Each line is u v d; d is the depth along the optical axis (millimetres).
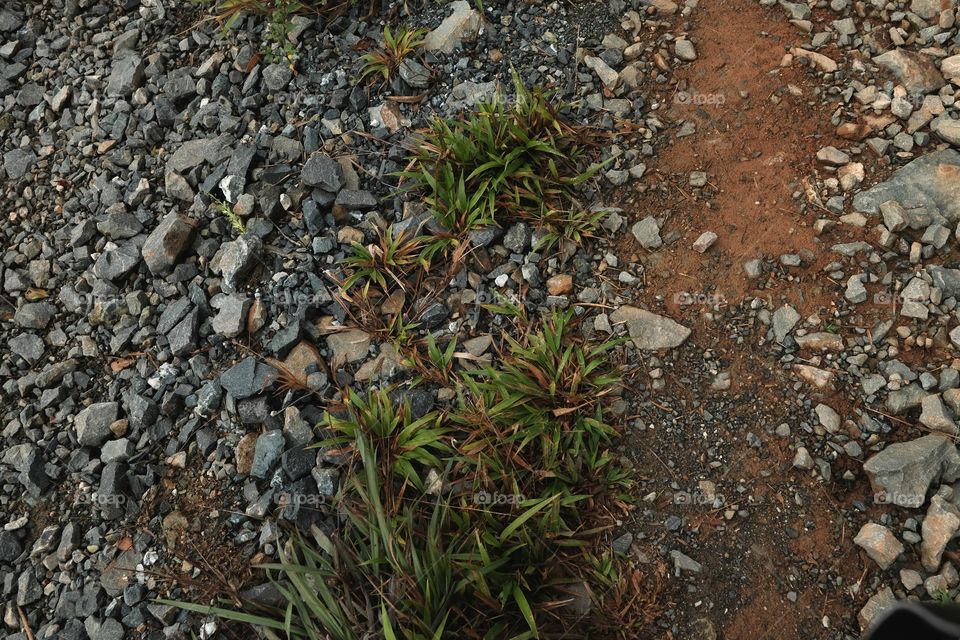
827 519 1188
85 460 1307
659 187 1380
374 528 1153
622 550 1193
